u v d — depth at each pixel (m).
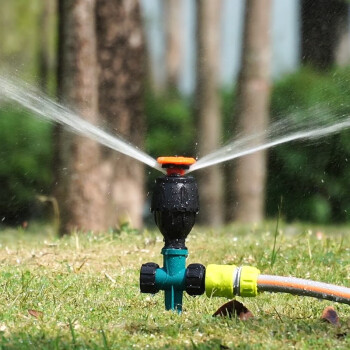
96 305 7.11
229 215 19.52
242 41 18.91
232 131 19.81
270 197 18.62
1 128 20.39
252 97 18.78
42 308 6.94
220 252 10.20
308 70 18.62
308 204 18.14
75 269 8.94
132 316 6.65
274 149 18.42
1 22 29.12
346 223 17.84
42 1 26.05
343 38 18.70
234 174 19.12
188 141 21.12
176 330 6.10
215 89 21.03
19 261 9.56
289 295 7.47
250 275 6.28
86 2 15.07
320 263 9.33
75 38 15.02
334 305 7.07
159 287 6.46
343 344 5.81
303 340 5.86
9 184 20.27
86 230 15.12
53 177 15.29
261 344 5.73
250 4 18.78
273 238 11.45
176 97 22.56
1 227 17.52
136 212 16.22
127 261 9.62
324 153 17.88
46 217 19.83
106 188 15.42
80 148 15.11
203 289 6.39
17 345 5.71
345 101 17.83
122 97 15.97
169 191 6.34
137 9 16.12
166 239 6.46
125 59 15.97
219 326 6.23
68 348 5.64
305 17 18.84
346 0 18.70
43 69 25.20
